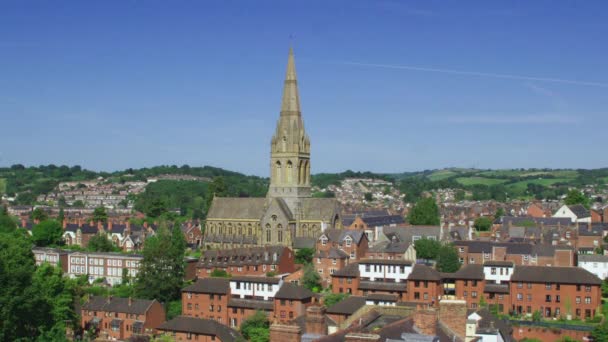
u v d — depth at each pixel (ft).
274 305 550.36
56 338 375.86
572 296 539.70
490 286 569.64
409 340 214.69
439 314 250.78
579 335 474.49
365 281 595.88
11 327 372.99
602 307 552.41
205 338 509.35
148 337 494.59
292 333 223.92
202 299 595.06
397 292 572.92
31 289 381.81
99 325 597.93
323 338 219.41
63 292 526.98
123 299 605.73
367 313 334.24
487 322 343.67
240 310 574.56
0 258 396.98
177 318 533.96
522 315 551.18
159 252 641.40
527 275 558.56
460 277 573.33
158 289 631.15
